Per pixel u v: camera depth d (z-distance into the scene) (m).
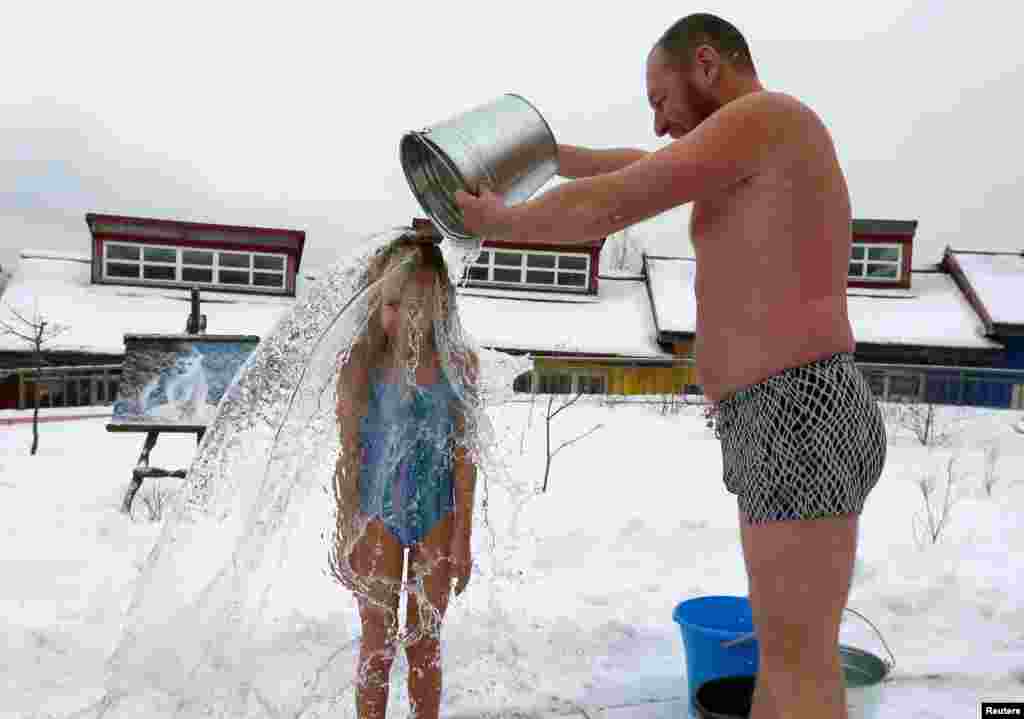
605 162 2.65
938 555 4.74
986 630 3.62
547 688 3.00
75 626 3.33
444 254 2.69
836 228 1.91
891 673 3.11
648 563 4.60
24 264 19.44
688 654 2.88
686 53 2.10
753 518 1.95
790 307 1.88
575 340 18.19
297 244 19.70
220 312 18.61
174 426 5.48
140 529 4.89
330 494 3.00
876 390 15.74
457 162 1.92
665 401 12.09
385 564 2.53
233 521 2.65
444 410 2.60
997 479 7.06
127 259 19.28
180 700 2.50
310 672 2.99
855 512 1.90
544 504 5.77
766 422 1.90
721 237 1.98
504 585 4.05
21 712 2.65
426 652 2.57
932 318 18.91
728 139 1.83
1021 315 18.25
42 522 4.97
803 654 1.91
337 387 2.53
